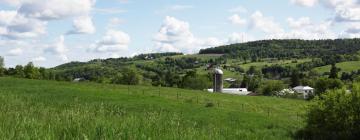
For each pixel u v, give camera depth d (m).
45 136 8.98
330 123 48.44
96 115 13.52
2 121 10.66
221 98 84.06
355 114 47.69
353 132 48.12
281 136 46.25
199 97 81.44
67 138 9.23
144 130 10.74
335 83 155.38
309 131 49.78
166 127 11.86
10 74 167.12
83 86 83.81
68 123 10.71
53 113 13.43
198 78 164.62
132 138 9.89
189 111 55.19
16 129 9.48
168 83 194.38
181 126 12.62
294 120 58.84
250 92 167.00
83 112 13.41
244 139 16.89
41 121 11.01
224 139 13.85
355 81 50.22
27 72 167.00
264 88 158.88
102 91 68.19
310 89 176.00
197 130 12.79
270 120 54.81
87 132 9.79
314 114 49.31
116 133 9.99
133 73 182.25
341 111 47.94
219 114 54.88
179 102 62.97
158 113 14.64
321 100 49.66
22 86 70.25
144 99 62.41
